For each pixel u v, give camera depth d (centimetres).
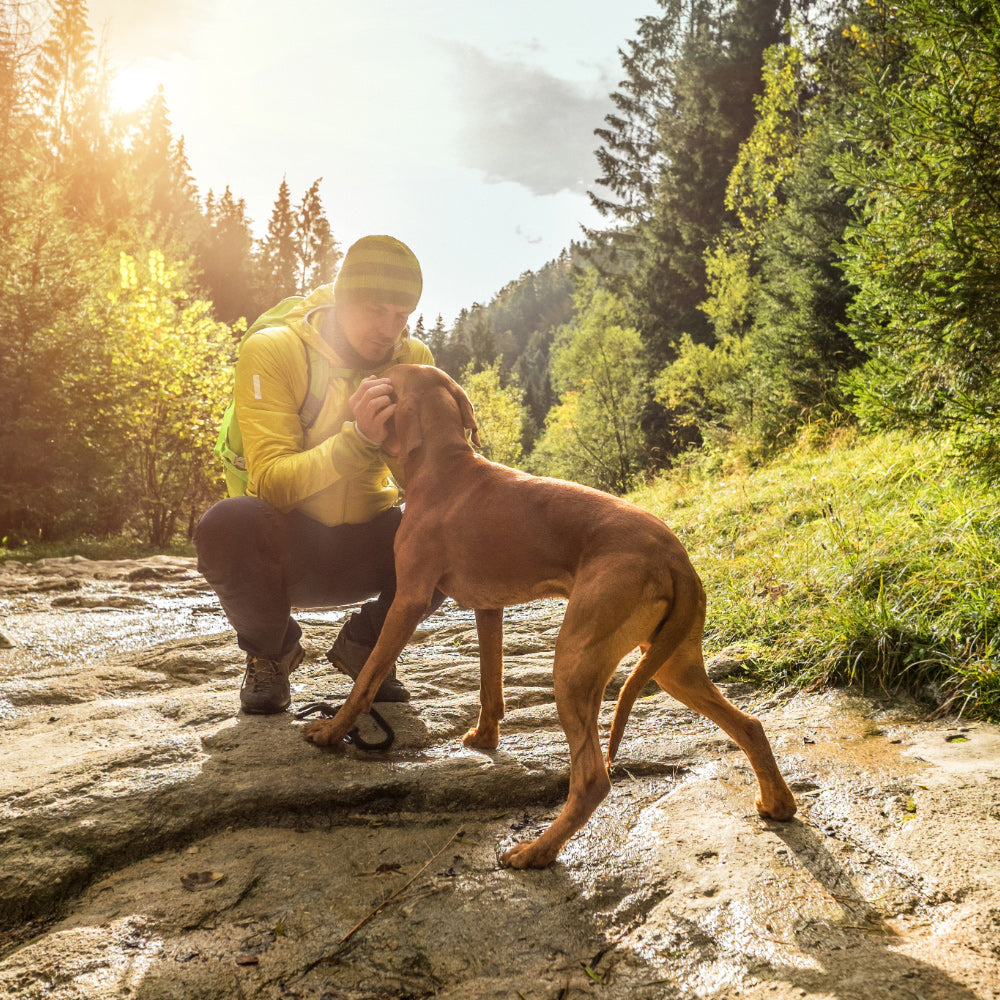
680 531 697
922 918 182
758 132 2572
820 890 194
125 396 1759
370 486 324
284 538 307
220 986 170
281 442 302
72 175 3266
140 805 241
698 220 3566
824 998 152
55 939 187
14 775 263
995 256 461
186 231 6669
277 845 233
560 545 244
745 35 3647
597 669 219
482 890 203
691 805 242
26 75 1980
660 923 184
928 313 476
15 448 1538
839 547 459
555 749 287
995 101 479
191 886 210
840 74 2427
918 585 371
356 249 302
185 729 312
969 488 483
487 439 3800
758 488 795
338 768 267
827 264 1361
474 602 271
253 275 7444
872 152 621
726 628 416
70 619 658
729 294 2380
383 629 275
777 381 1361
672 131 3769
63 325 1619
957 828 214
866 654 344
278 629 313
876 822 224
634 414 2645
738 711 239
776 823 229
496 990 166
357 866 219
